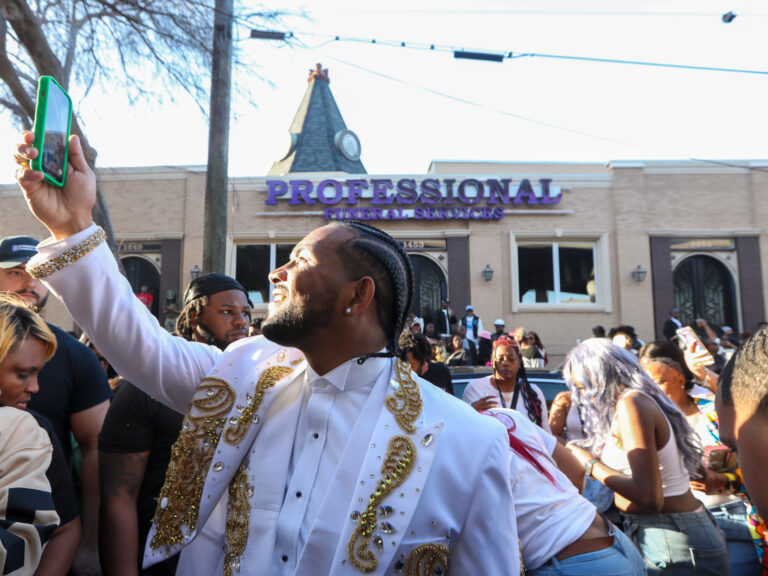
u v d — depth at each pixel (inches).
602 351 109.3
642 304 654.5
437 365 184.4
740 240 668.1
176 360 56.7
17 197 607.2
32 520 60.9
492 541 47.4
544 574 71.4
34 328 70.1
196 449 52.7
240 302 103.7
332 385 50.5
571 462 81.0
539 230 669.3
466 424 49.4
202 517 50.7
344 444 48.7
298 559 45.8
